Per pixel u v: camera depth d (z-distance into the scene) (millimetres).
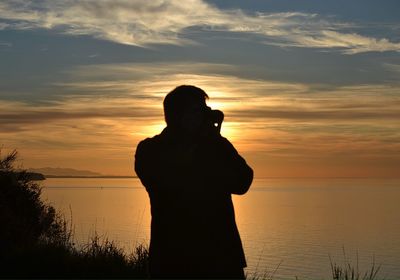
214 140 3896
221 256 3793
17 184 11992
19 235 10297
